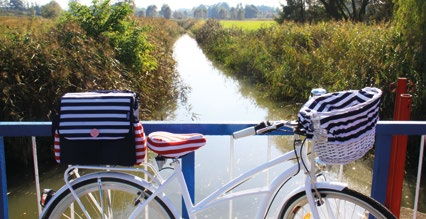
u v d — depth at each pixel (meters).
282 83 10.54
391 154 2.38
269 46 14.54
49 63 6.34
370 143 1.77
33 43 6.67
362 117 1.69
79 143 1.83
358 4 27.69
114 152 1.83
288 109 9.62
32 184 5.64
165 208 2.00
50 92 6.14
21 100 6.00
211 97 11.12
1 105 5.85
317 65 9.77
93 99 1.83
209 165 5.94
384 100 6.86
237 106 10.11
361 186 5.38
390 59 7.90
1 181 2.24
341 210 2.33
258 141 6.84
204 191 5.18
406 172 5.96
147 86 9.05
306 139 1.86
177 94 11.02
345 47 10.05
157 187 2.00
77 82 6.59
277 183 1.97
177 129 2.26
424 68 7.38
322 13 28.70
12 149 6.03
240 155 6.29
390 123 2.23
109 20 9.00
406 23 8.63
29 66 6.18
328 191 1.92
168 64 11.94
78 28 8.05
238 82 13.49
